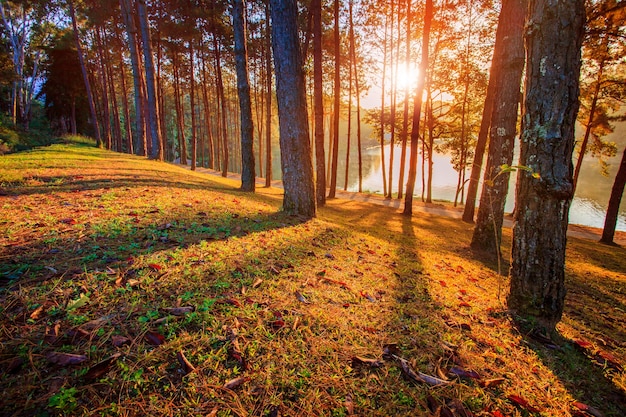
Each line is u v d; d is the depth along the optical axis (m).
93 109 20.67
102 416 1.21
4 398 1.21
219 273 2.55
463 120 19.27
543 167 2.52
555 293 2.57
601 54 12.70
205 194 6.42
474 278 4.34
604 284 5.50
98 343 1.56
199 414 1.28
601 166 18.78
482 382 1.70
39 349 1.47
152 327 1.75
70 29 25.09
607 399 1.80
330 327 2.04
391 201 19.98
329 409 1.40
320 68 11.24
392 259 4.27
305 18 15.67
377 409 1.43
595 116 15.98
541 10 2.44
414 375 1.67
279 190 16.64
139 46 21.36
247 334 1.82
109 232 3.12
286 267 2.97
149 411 1.26
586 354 2.32
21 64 23.22
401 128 23.25
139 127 19.45
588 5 10.53
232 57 22.16
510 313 2.74
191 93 20.22
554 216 2.54
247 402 1.37
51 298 1.87
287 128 5.53
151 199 4.92
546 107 2.47
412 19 17.39
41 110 32.41
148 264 2.49
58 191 4.76
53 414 1.18
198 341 1.68
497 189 6.80
